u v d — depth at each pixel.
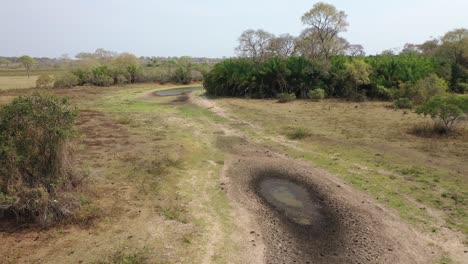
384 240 7.78
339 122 20.34
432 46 56.81
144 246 7.14
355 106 26.80
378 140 15.84
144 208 8.88
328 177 11.70
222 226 8.24
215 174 11.92
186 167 12.39
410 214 8.87
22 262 6.45
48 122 8.52
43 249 6.89
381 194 10.13
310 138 16.70
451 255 7.11
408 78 31.08
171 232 7.77
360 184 10.93
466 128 16.98
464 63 37.84
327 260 7.08
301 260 7.06
